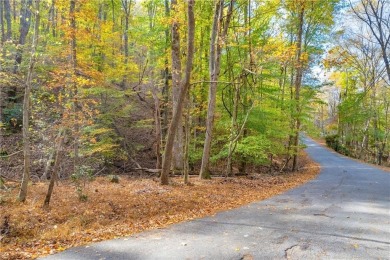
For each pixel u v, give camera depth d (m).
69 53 11.52
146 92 18.36
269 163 21.00
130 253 5.09
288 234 6.11
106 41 17.75
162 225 6.93
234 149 15.10
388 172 18.94
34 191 10.27
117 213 8.03
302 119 20.30
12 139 16.02
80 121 8.98
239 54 15.48
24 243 5.95
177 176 15.39
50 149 10.13
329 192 11.51
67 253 5.14
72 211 8.01
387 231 6.38
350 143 42.47
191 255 4.96
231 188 12.09
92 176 13.08
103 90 15.64
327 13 20.86
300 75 20.55
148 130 21.67
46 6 10.77
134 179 14.27
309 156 33.09
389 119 39.81
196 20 16.41
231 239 5.80
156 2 18.94
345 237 5.93
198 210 8.52
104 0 21.77
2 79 11.49
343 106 34.66
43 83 11.68
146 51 17.91
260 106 17.64
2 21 19.73
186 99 14.09
